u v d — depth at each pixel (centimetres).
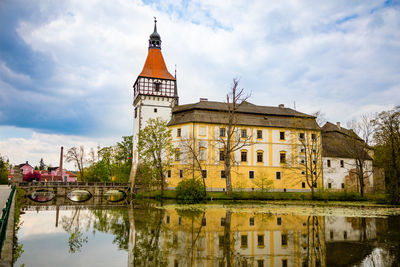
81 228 2016
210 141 5388
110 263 1212
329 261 1236
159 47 6650
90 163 8981
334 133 6519
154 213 2872
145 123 6172
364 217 2650
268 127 5712
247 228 2006
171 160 5431
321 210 3177
